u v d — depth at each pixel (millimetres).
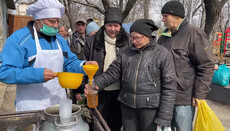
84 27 4199
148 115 1906
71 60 1993
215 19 5328
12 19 11078
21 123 1445
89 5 6035
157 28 1962
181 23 2105
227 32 8711
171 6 2033
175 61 2100
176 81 1957
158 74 1866
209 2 5141
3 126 1419
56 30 1729
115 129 2469
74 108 1422
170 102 1818
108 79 2078
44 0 1584
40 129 1251
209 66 2035
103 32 2316
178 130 2215
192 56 2076
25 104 1712
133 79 1881
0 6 6594
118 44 2271
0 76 1473
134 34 1842
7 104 4098
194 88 2127
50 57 1720
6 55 1556
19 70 1478
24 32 1665
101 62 2297
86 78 2414
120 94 2062
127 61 1964
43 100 1745
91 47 2340
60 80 1438
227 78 4770
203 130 2070
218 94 4902
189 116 2193
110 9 2207
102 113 2344
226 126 3643
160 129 1834
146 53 1886
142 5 12656
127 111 2018
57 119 1225
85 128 1309
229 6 17781
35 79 1454
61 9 1749
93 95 1714
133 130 2037
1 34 6578
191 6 8492
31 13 1683
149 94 1860
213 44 10617
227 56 9008
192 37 2033
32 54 1652
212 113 2121
